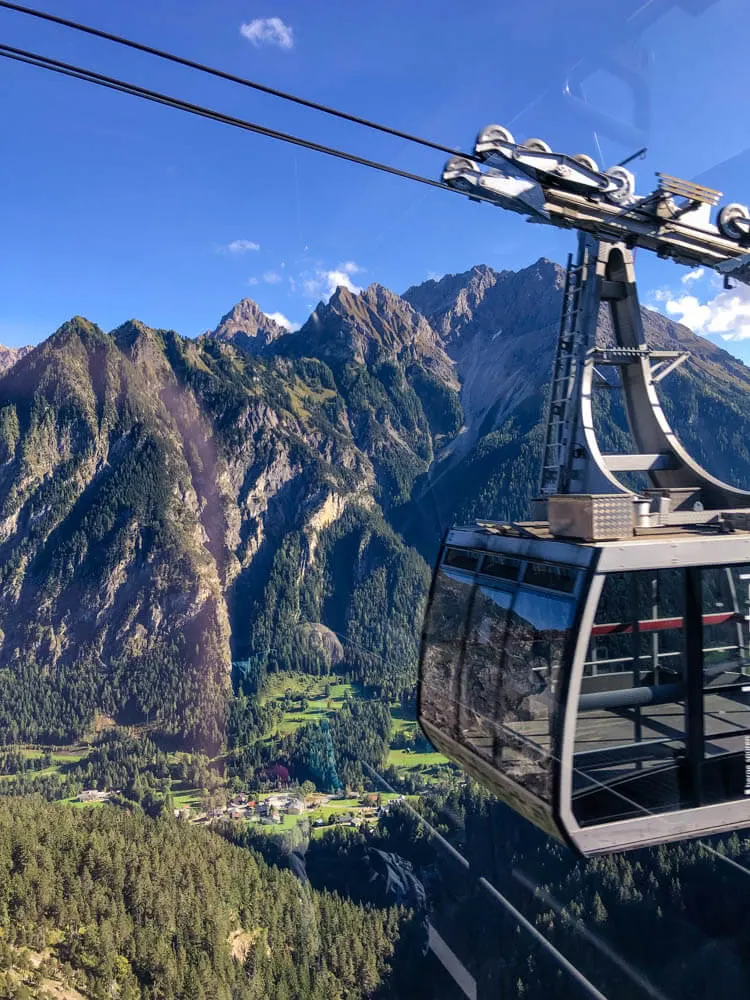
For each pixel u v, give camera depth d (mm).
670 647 5703
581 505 5672
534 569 5941
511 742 5781
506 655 5969
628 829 5480
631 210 5867
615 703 5559
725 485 7727
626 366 8555
